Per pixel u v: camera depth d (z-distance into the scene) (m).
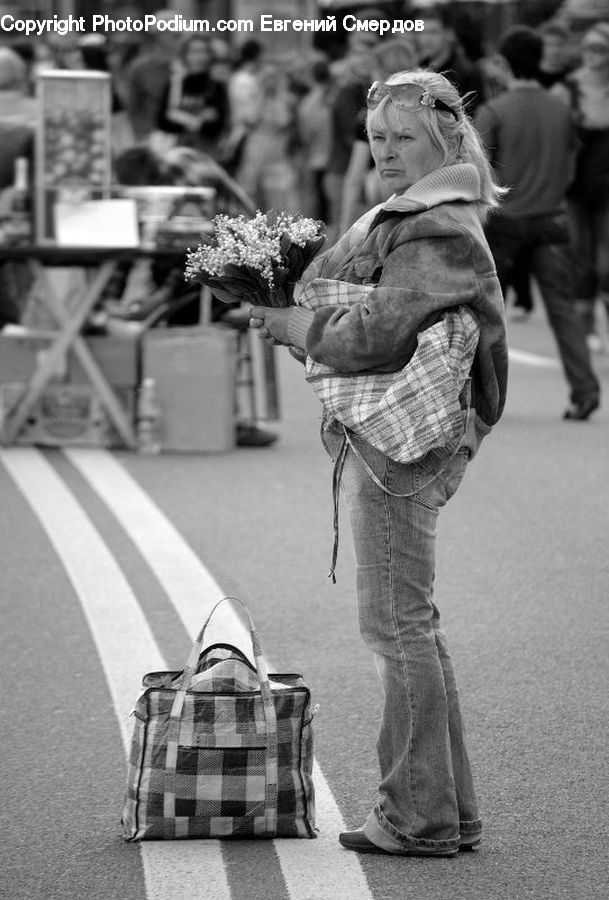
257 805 11.20
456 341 10.56
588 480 23.56
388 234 10.58
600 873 10.85
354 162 35.06
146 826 11.22
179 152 28.34
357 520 10.86
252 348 26.47
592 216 33.91
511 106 27.95
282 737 11.22
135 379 26.33
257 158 48.22
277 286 10.94
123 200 25.55
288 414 30.05
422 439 10.54
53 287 26.30
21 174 25.59
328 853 11.12
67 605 17.06
